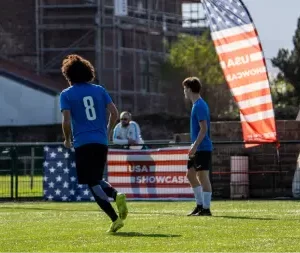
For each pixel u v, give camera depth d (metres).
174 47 128.25
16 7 123.00
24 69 117.88
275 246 16.14
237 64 37.00
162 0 132.88
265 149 39.97
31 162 41.25
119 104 123.88
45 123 109.88
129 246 16.36
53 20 122.31
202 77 123.88
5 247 16.50
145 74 128.50
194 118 25.23
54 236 18.52
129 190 37.38
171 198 36.84
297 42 113.19
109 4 123.44
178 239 17.53
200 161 25.20
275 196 39.84
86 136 19.19
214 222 21.80
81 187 37.97
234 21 36.84
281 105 106.94
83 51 122.19
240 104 37.12
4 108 110.81
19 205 33.78
